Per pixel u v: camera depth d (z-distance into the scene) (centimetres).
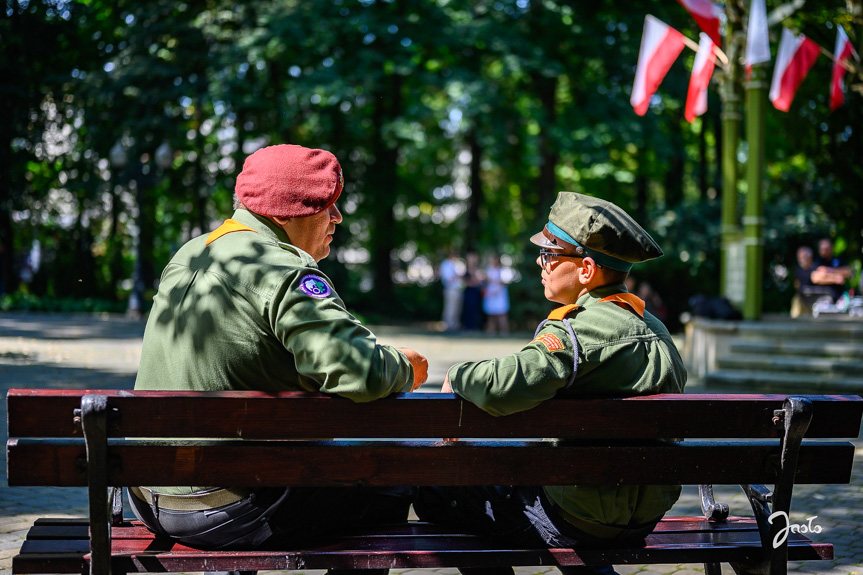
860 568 480
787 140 2833
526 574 473
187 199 3178
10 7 2952
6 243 3234
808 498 638
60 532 325
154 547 317
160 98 2606
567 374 307
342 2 2467
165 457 293
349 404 295
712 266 2652
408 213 4222
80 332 1967
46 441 292
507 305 2656
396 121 2733
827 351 1319
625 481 318
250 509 313
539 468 313
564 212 336
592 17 2666
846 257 2805
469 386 300
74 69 3088
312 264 312
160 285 326
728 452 324
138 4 2686
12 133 3000
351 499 334
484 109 2505
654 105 2831
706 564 398
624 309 327
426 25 2494
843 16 2003
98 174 3055
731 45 1483
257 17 2494
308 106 2719
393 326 2867
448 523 349
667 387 323
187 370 309
